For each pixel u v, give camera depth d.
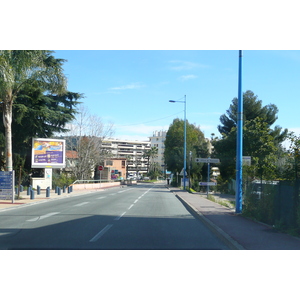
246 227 11.21
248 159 15.49
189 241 9.48
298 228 9.76
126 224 12.55
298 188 9.88
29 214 15.65
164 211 17.55
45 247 8.54
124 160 100.31
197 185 52.06
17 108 28.66
